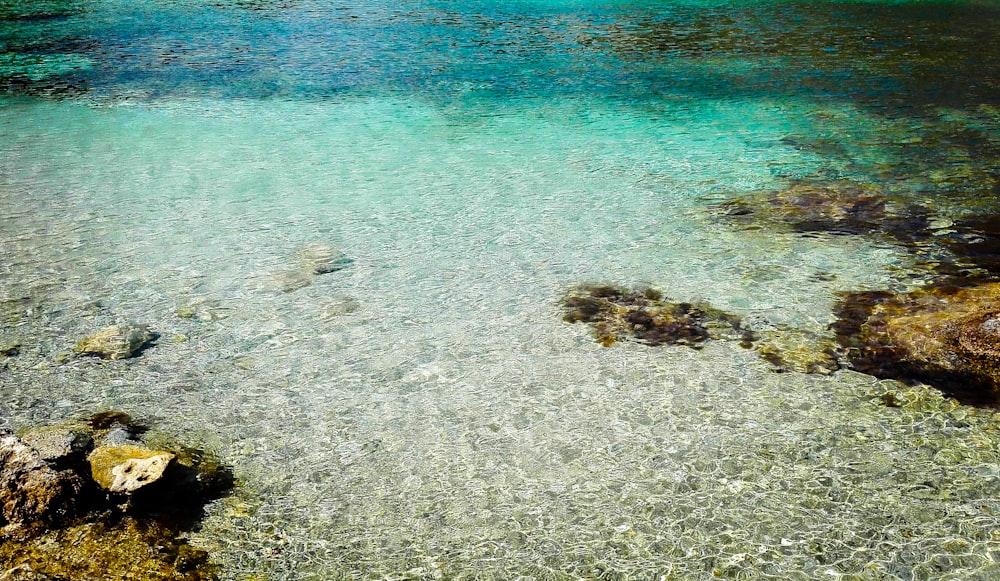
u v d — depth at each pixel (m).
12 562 3.88
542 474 4.46
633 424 4.75
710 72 11.71
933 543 4.05
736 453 4.54
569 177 7.83
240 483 4.41
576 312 5.68
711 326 5.48
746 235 6.59
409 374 5.14
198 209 7.20
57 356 5.26
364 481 4.43
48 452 4.25
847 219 6.77
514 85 11.21
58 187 7.66
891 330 5.31
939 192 7.20
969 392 4.85
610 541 4.11
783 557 4.02
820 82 10.93
